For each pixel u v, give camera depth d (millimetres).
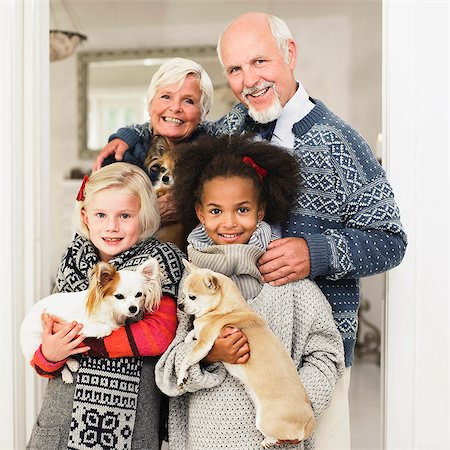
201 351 1197
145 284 1279
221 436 1220
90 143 4414
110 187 1350
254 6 4086
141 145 1762
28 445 1317
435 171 1545
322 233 1438
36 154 1656
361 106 4172
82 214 1401
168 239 1572
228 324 1206
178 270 1366
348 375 1521
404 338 1563
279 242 1319
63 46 3510
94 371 1288
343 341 1468
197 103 1707
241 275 1304
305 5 4035
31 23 1633
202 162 1345
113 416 1271
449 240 1544
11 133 1604
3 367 1614
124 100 4387
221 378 1232
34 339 1312
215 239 1303
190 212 1388
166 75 1673
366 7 4074
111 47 4363
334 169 1445
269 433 1165
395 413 1570
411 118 1551
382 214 1413
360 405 3217
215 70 4246
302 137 1474
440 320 1549
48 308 1311
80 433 1263
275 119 1501
